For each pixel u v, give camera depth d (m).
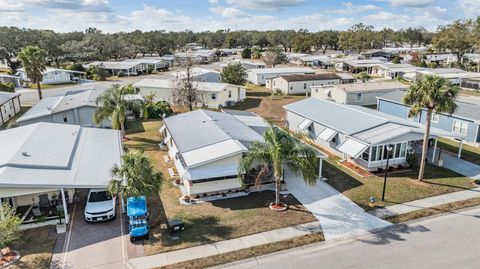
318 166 29.97
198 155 25.19
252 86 76.25
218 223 20.84
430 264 16.94
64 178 21.22
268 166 23.97
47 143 26.33
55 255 17.67
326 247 18.50
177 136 29.92
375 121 32.44
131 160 20.77
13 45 94.94
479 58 106.38
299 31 197.75
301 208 22.81
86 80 81.94
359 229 20.23
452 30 107.94
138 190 20.09
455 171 28.95
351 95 53.94
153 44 136.75
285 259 17.50
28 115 40.84
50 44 102.69
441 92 24.23
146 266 16.78
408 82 74.62
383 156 29.20
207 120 32.38
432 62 104.12
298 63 116.38
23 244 18.64
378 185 26.33
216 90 54.88
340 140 32.75
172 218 20.86
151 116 47.88
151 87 58.12
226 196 24.62
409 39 176.00
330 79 68.94
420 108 25.58
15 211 20.58
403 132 28.94
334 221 21.12
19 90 67.44
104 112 36.44
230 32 199.00
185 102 51.09
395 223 20.89
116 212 22.36
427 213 21.98
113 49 121.38
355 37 143.25
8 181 19.55
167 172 28.94
